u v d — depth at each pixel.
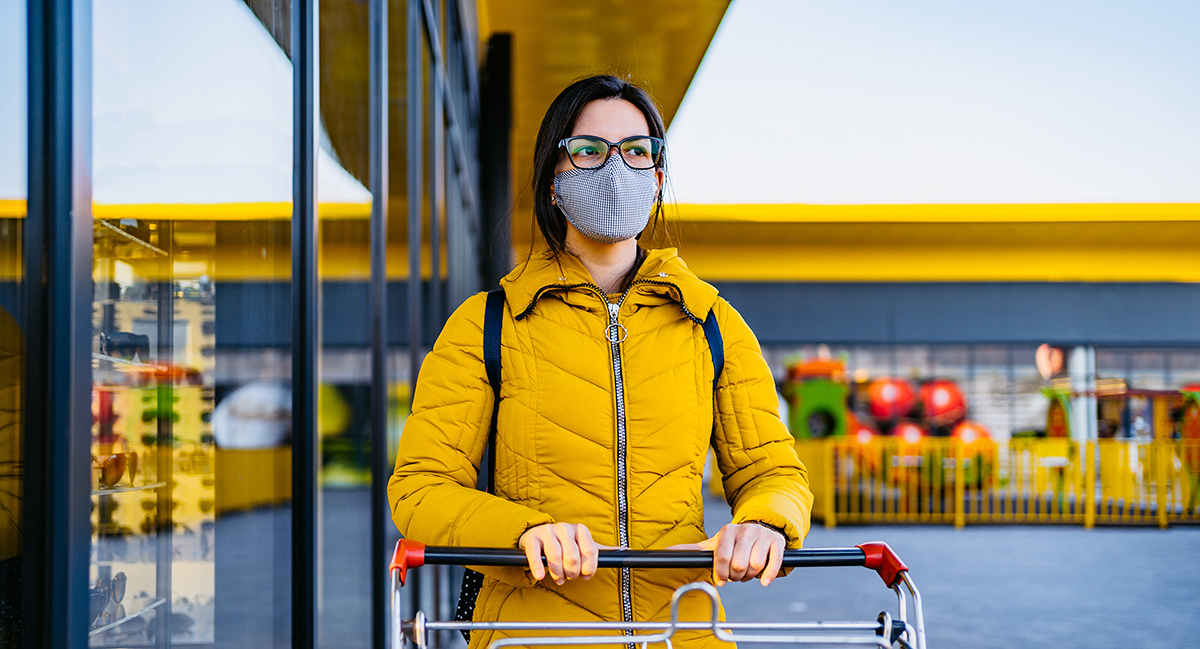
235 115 2.23
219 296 2.12
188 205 1.95
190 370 1.97
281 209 2.60
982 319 23.08
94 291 1.53
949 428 22.92
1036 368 23.48
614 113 2.02
